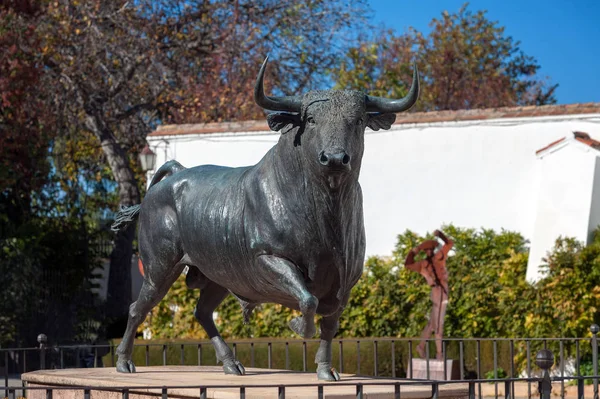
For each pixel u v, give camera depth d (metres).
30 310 20.36
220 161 20.41
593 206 16.53
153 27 26.97
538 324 15.80
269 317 17.86
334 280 6.84
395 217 18.89
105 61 25.91
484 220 18.17
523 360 15.86
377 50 36.53
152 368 9.04
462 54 38.62
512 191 18.00
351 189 6.63
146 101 27.19
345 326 17.81
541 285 15.85
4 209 22.53
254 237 6.89
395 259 17.95
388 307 17.52
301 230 6.65
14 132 21.56
